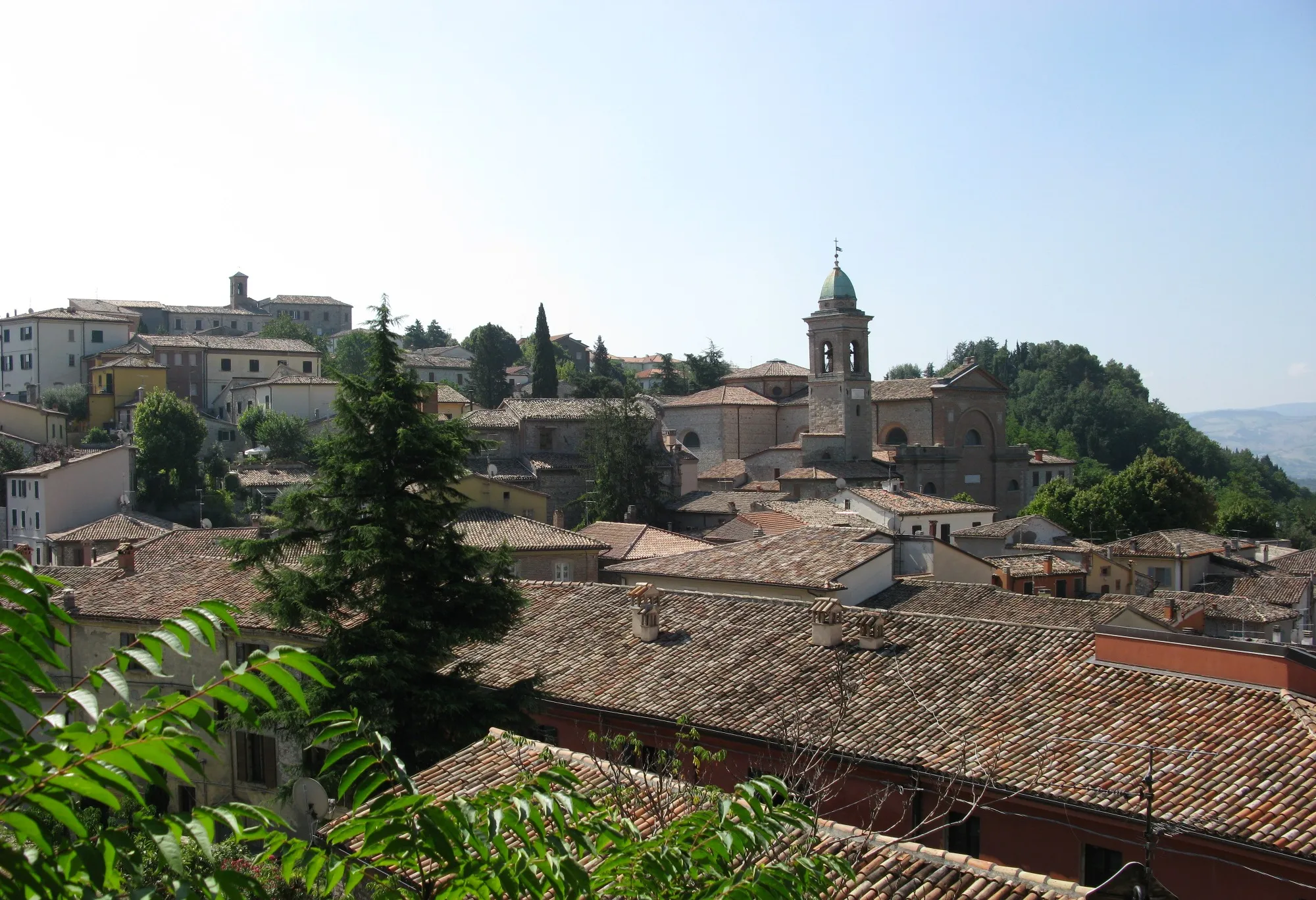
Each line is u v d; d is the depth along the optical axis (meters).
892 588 44.53
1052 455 143.38
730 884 8.67
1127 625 39.88
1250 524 119.81
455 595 28.72
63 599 40.28
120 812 6.28
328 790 26.08
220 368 136.38
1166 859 19.33
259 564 28.88
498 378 163.00
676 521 94.69
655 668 29.56
